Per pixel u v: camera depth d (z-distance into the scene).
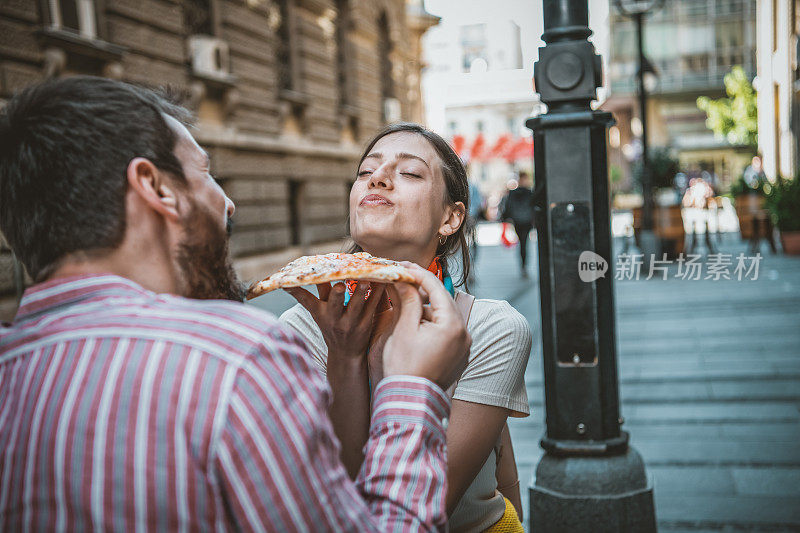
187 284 0.99
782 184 13.39
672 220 11.38
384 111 18.92
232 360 0.80
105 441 0.76
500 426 1.31
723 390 5.22
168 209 0.94
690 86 40.25
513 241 21.33
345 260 1.10
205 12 11.03
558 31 2.68
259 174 12.39
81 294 0.89
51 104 0.90
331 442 0.86
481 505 1.39
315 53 14.66
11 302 6.30
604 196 2.69
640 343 6.94
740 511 3.34
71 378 0.80
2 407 0.84
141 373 0.79
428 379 1.00
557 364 2.74
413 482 0.92
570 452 2.74
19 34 7.04
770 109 23.91
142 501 0.75
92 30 8.16
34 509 0.78
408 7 21.44
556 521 2.72
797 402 4.85
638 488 2.72
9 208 0.93
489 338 1.32
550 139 2.68
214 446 0.76
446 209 1.51
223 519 0.78
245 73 11.94
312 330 1.42
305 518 0.79
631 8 11.80
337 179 16.05
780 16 21.45
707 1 39.41
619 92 41.97
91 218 0.90
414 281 1.05
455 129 47.53
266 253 12.64
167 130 0.97
